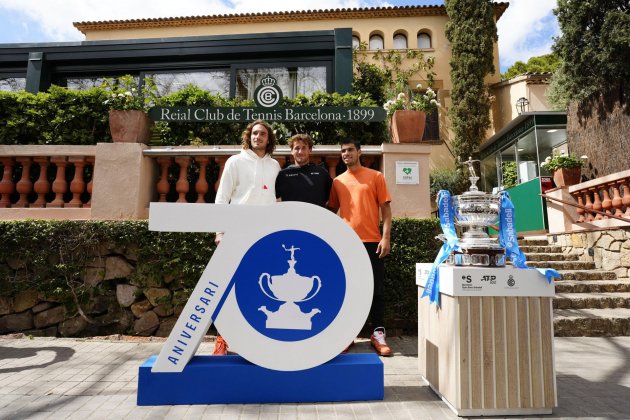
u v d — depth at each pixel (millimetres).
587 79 7832
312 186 3361
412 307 4145
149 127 4918
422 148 4504
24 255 4062
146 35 15508
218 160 4672
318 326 2424
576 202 7180
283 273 2449
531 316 2188
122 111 4594
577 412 2201
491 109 14867
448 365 2234
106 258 4164
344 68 7168
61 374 2883
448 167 14445
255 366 2373
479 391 2121
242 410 2232
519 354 2160
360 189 3521
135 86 5484
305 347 2396
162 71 7539
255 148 3260
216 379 2348
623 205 5961
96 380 2754
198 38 7398
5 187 4617
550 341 2184
